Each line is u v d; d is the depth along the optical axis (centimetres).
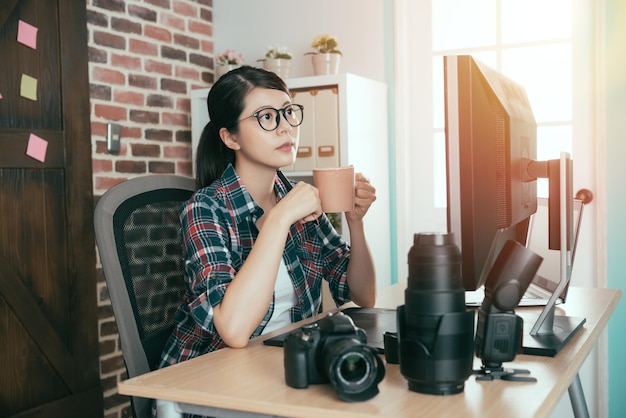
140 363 139
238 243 157
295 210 137
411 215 321
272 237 134
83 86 282
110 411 295
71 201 276
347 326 99
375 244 307
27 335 260
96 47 293
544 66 292
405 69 316
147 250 150
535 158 149
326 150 295
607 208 275
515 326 102
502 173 120
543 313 125
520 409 88
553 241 128
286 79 303
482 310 105
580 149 284
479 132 116
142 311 146
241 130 157
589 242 279
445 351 93
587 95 283
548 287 170
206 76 352
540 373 104
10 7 254
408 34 317
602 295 180
